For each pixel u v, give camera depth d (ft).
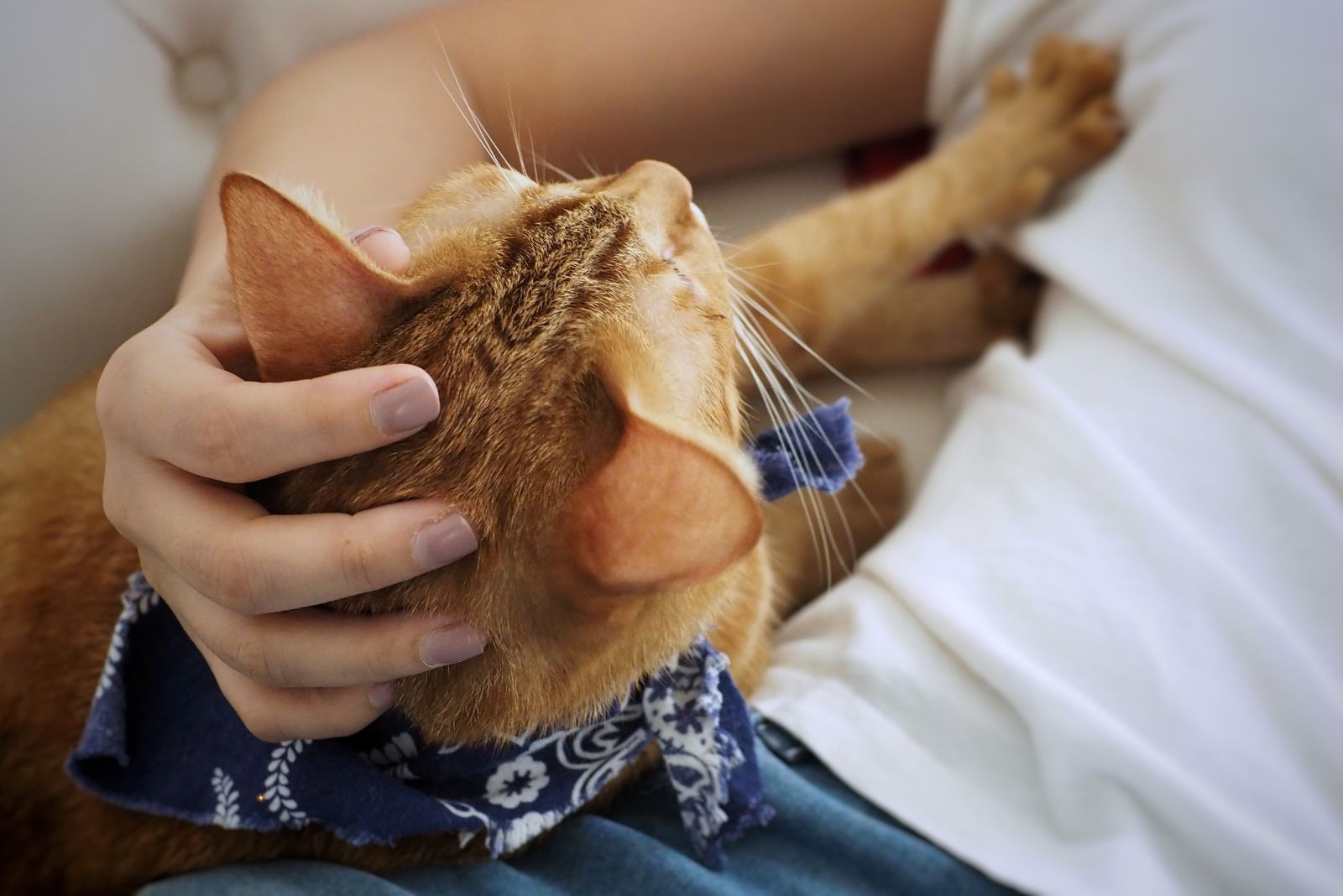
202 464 1.11
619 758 1.34
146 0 1.74
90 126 1.66
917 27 2.00
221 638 1.16
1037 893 1.32
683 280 1.29
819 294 1.80
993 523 1.55
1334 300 1.58
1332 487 1.49
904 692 1.46
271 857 1.34
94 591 1.39
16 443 1.51
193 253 1.49
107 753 1.25
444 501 1.13
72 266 1.63
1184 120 1.70
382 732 1.27
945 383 1.95
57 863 1.35
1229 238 1.63
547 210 1.27
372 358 1.16
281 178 1.47
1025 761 1.42
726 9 1.83
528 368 1.16
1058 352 1.74
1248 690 1.40
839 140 2.14
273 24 1.83
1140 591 1.45
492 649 1.18
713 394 1.25
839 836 1.37
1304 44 1.65
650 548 1.07
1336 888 1.30
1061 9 1.98
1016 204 1.86
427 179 1.52
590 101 1.78
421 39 1.77
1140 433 1.59
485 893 1.31
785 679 1.55
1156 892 1.30
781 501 1.77
